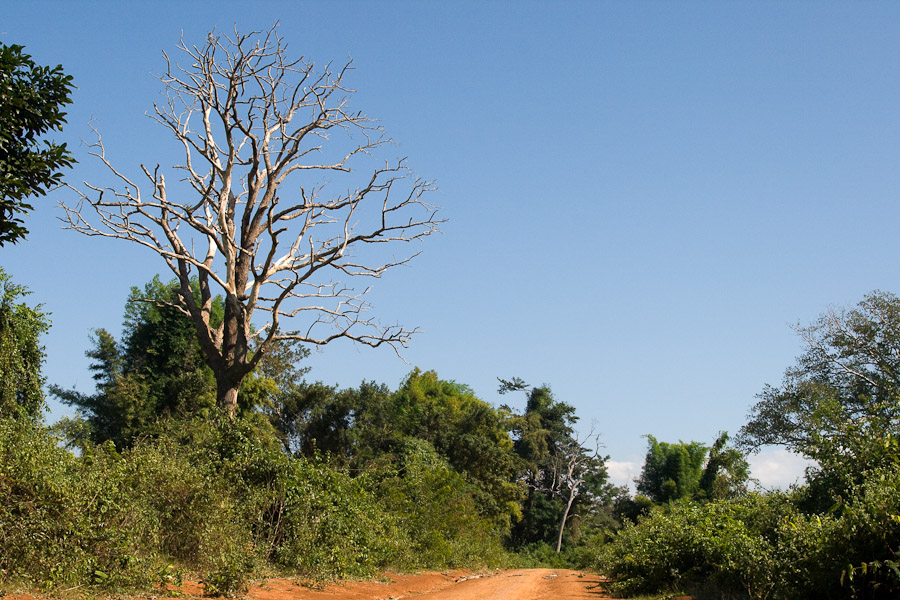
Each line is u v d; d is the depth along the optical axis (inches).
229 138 1069.1
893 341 1325.0
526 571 1327.5
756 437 1445.6
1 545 364.5
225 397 1005.2
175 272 1029.2
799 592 423.2
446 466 2000.5
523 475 2733.8
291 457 719.1
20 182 432.8
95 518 414.3
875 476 443.2
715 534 563.8
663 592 611.5
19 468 393.1
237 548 515.8
